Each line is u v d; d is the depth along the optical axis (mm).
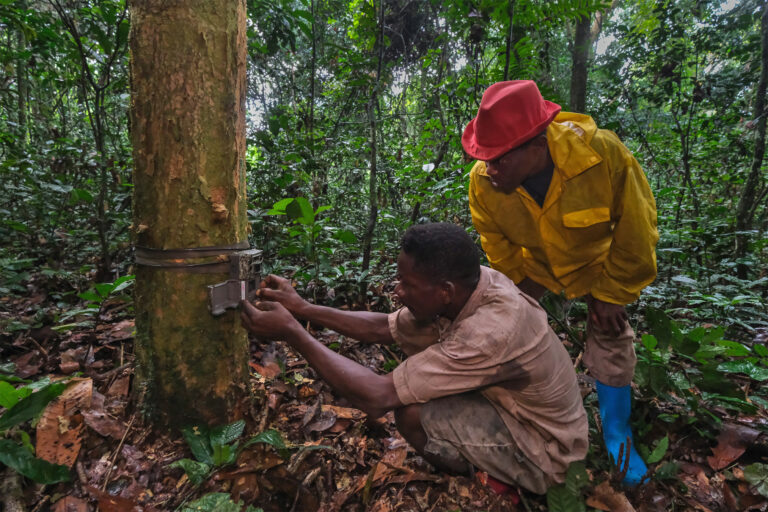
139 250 1370
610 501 1391
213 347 1447
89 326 2273
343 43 5453
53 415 1407
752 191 3680
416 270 1250
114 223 3291
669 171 5352
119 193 3162
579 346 2244
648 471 1463
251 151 4125
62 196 3258
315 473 1460
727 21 4590
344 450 1611
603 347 1695
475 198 1807
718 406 1949
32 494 1267
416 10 5090
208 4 1261
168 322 1402
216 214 1354
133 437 1491
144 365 1475
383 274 3246
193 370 1442
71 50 3238
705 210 4258
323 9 4969
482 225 1851
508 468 1372
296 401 1853
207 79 1288
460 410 1393
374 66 3367
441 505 1400
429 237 1234
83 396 1497
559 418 1389
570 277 1707
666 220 3977
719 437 1727
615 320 1636
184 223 1341
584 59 4773
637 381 1777
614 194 1544
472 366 1254
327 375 1329
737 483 1582
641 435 1768
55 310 2455
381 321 1731
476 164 1810
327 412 1769
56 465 1235
